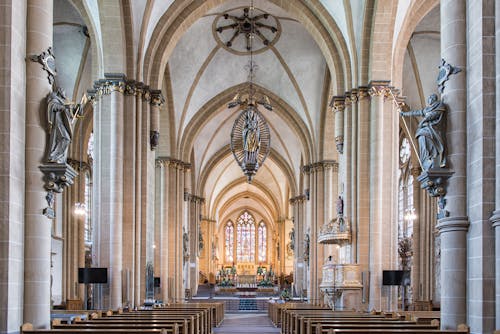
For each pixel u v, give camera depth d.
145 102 25.33
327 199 38.66
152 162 26.75
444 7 12.62
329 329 12.08
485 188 11.41
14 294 11.55
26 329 11.39
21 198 11.96
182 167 40.09
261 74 39.25
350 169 26.02
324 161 38.75
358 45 25.58
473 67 11.89
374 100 24.61
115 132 22.98
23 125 12.09
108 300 22.19
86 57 30.50
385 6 23.98
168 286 38.69
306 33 35.09
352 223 25.27
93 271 21.23
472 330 11.62
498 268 10.94
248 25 34.69
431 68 31.52
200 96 39.91
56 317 19.48
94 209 22.80
